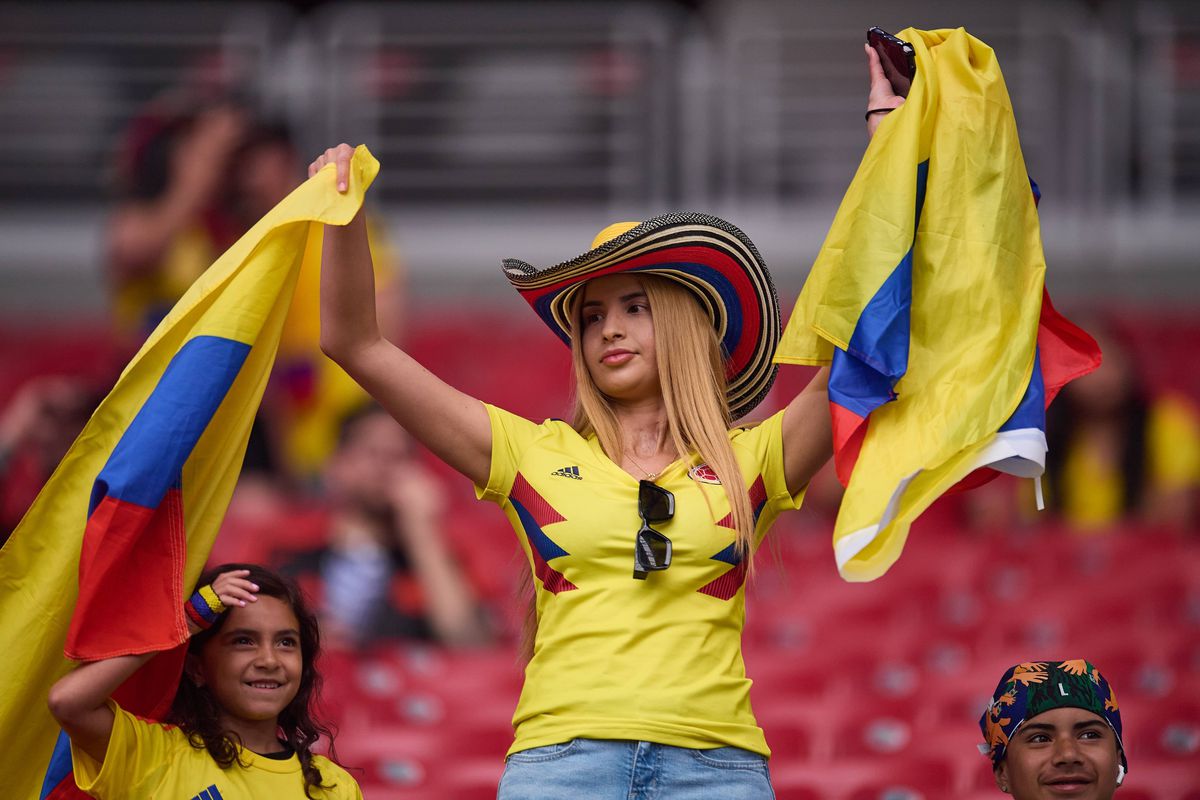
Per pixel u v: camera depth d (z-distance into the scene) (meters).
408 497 28.30
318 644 16.22
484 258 46.84
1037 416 13.34
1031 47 48.00
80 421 29.38
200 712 15.26
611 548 13.47
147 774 14.54
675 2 52.31
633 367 14.34
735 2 49.00
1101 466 33.75
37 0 49.50
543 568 13.71
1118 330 34.47
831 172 48.91
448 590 27.92
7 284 46.91
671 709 13.00
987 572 32.00
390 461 28.38
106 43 48.41
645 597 13.34
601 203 49.28
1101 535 32.53
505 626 29.56
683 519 13.55
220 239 36.03
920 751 25.30
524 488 13.93
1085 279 45.44
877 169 13.82
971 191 13.81
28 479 29.02
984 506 34.53
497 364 41.78
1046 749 15.77
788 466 14.02
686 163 48.06
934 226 13.77
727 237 14.33
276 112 46.28
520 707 13.51
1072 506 33.84
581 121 49.78
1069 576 31.92
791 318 13.88
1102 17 49.56
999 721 16.09
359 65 47.81
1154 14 47.75
